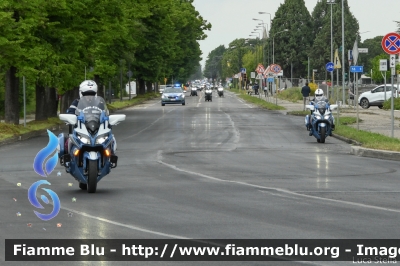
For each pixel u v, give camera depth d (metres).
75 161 16.02
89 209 13.98
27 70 38.03
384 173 20.38
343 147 29.69
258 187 17.30
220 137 35.19
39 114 46.47
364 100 69.00
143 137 35.38
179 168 21.78
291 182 18.28
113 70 66.19
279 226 12.08
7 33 35.78
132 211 13.73
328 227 11.99
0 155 26.78
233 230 11.73
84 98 16.56
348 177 19.38
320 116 31.94
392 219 12.80
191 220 12.70
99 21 45.75
